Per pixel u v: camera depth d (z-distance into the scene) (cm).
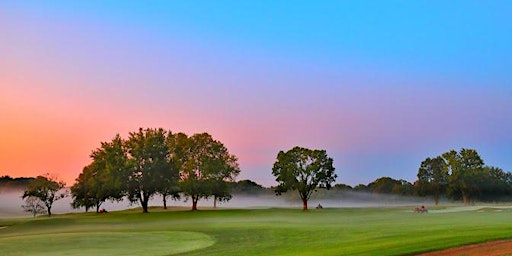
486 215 6500
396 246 2652
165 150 11169
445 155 18138
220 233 4712
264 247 3375
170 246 3644
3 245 3844
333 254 2506
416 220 5622
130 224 6962
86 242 4000
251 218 7581
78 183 13225
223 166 11156
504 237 2780
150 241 4050
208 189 10956
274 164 11794
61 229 6191
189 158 11238
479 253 2278
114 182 10619
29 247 3697
